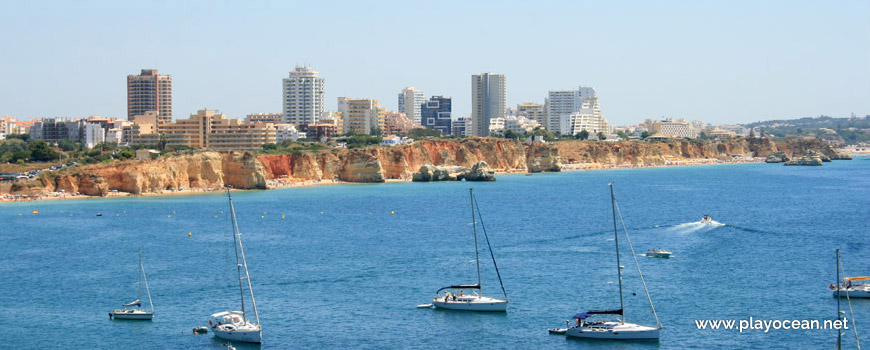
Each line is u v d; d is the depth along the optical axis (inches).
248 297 5167.3
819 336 4239.7
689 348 4092.0
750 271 5718.5
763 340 4195.4
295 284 5502.0
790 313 4635.8
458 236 7721.5
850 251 6501.0
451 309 4810.5
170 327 4534.9
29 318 4749.0
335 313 4763.8
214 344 4222.4
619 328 4249.5
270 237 7815.0
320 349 4141.2
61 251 7032.5
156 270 6087.6
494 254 6530.5
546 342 4212.6
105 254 6850.4
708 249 6624.0
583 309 4781.0
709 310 4719.5
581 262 6107.3
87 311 4899.1
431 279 5605.3
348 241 7445.9
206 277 5797.2
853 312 4606.3
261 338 4274.1
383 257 6491.1
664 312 4694.9
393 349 4131.4
